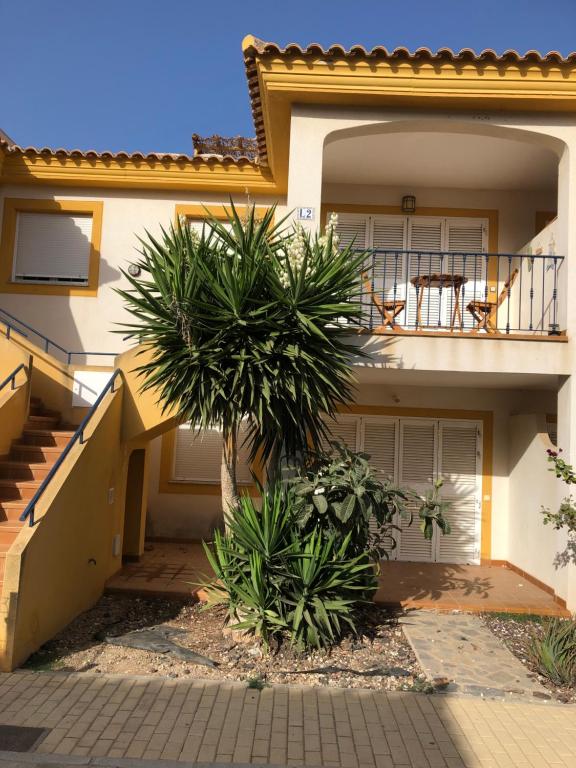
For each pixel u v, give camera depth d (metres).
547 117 7.42
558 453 7.17
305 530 5.88
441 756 3.88
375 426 9.54
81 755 3.72
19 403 7.30
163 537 9.77
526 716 4.48
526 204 9.66
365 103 7.36
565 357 7.10
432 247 9.66
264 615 5.43
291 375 5.77
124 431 7.60
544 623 5.98
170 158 9.45
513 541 8.92
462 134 7.82
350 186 9.72
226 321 5.70
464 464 9.45
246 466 9.67
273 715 4.33
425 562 9.27
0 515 5.99
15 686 4.62
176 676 4.93
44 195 9.98
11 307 9.88
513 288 9.29
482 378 7.86
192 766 3.66
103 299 9.87
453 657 5.51
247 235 5.90
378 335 7.18
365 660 5.39
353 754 3.87
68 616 6.08
